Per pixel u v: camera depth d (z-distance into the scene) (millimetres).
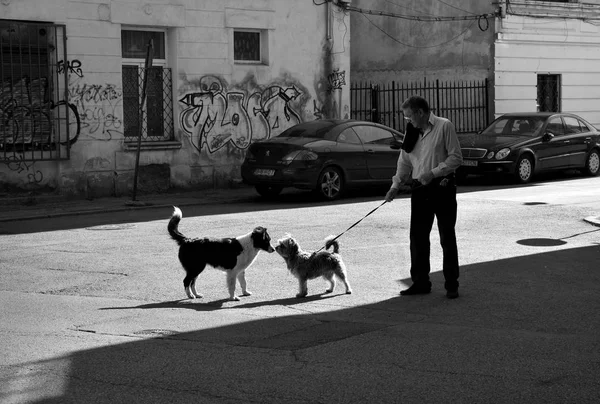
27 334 7090
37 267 10211
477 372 5730
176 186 18766
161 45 18719
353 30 26719
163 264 10312
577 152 21547
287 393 5367
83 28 17219
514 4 25859
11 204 16375
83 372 5914
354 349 6387
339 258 8609
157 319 7602
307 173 16484
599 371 5715
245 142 19812
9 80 16438
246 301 8391
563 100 27656
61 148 17188
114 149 17828
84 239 12266
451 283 8234
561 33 27219
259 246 8477
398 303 8117
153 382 5652
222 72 19344
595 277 9164
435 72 26438
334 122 17672
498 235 12117
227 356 6266
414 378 5625
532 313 7570
